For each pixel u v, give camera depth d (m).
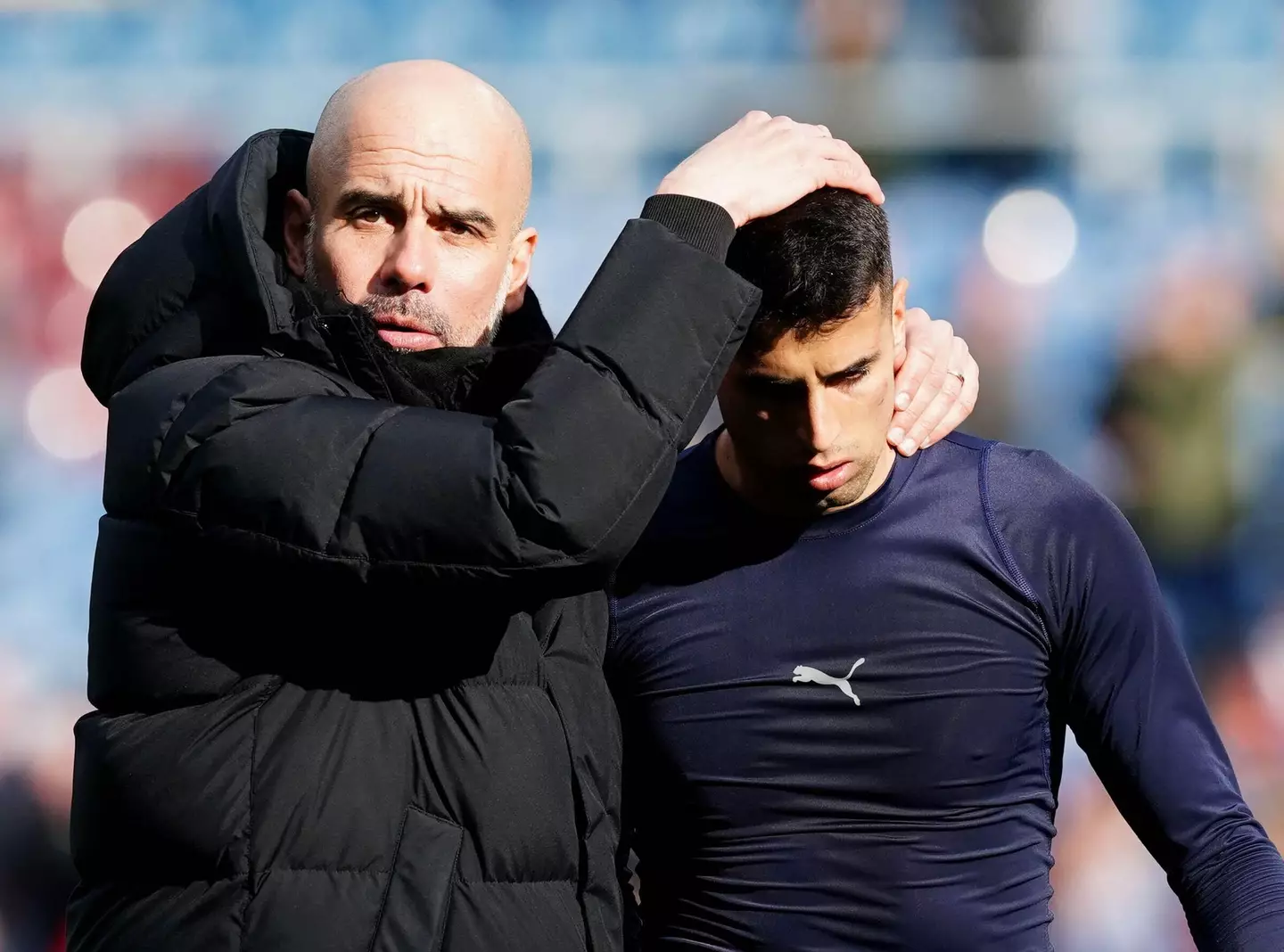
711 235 6.92
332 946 6.30
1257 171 21.89
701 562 8.03
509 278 7.62
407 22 23.05
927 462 8.05
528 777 6.73
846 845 7.84
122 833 6.54
